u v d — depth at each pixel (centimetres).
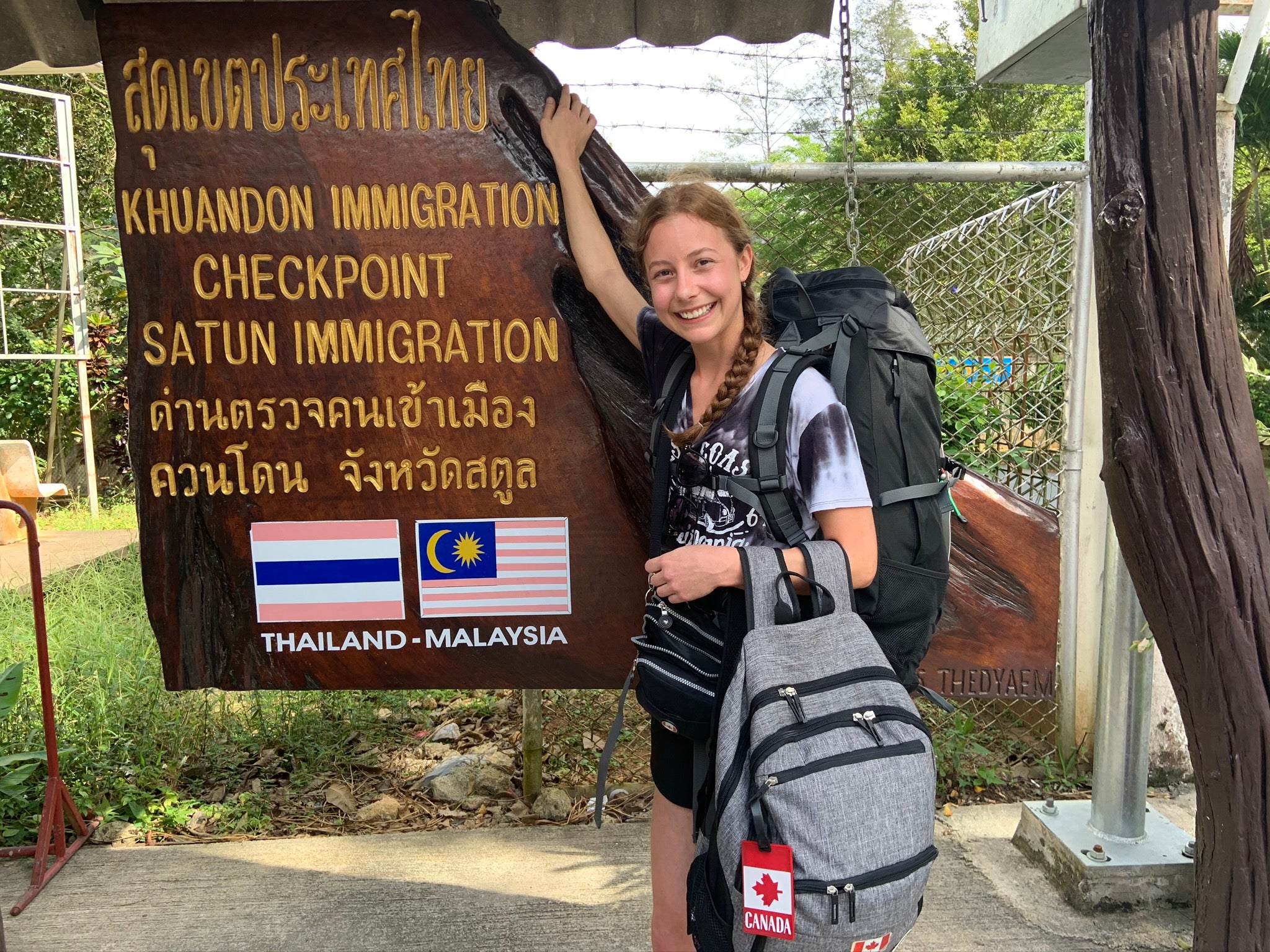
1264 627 170
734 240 172
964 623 293
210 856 296
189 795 336
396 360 265
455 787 340
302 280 261
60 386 1055
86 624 464
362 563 272
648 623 180
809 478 166
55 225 848
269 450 267
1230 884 181
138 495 268
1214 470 167
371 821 322
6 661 417
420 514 270
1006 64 300
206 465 267
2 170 1126
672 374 192
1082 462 336
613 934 255
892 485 178
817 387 168
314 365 265
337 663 276
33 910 267
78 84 1145
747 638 155
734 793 147
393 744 389
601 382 265
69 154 858
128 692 383
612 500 270
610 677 277
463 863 291
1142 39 158
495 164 257
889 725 150
